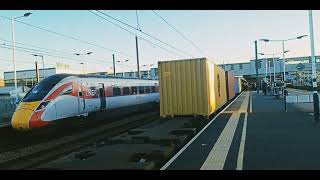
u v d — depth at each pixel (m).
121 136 15.23
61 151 14.98
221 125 18.61
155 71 93.94
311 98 27.41
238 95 61.91
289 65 95.06
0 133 21.16
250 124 18.61
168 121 19.56
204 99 20.03
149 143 13.27
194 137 14.84
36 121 18.86
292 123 18.34
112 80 27.34
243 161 10.13
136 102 31.89
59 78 21.09
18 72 93.44
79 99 22.23
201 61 20.08
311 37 20.67
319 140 13.07
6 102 35.22
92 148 12.73
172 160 10.54
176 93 20.58
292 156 10.55
